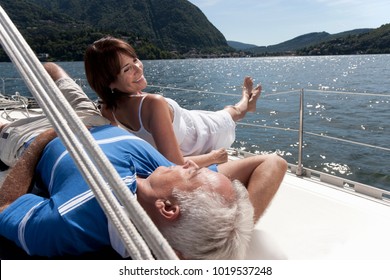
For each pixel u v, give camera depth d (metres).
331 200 1.97
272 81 31.50
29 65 0.92
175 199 1.06
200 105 16.66
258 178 1.43
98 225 1.12
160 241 0.68
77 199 1.13
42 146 1.42
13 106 3.60
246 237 1.04
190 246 1.01
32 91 0.88
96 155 0.78
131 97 1.81
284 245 1.52
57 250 1.16
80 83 3.96
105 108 1.87
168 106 1.88
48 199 1.25
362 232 1.64
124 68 1.75
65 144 0.82
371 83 28.38
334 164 8.55
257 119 13.65
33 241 1.16
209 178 1.08
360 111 14.91
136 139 1.39
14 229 1.19
